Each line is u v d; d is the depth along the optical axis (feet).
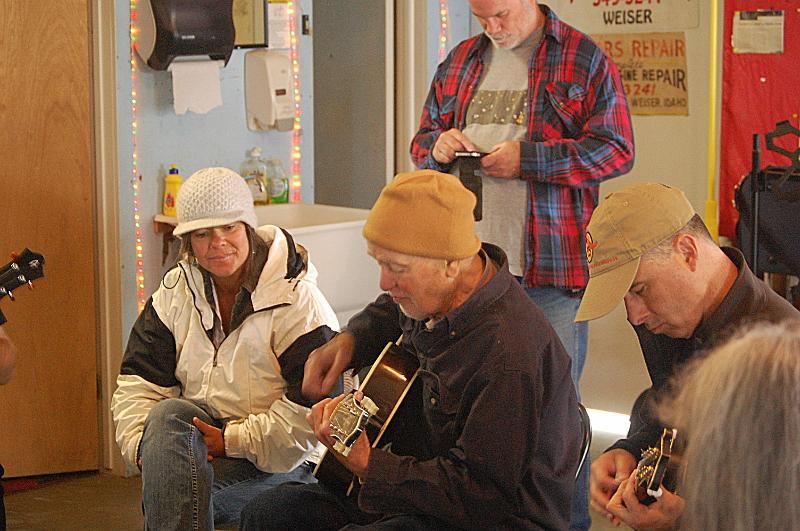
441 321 6.84
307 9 14.47
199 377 8.84
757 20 13.57
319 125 17.24
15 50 12.82
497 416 6.51
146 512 8.05
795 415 3.52
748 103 13.76
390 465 6.63
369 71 16.42
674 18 14.07
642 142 14.53
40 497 13.15
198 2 12.83
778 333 3.74
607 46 14.57
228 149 14.03
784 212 12.78
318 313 8.82
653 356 6.72
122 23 12.98
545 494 6.73
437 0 15.83
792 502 3.51
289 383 8.68
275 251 8.89
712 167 14.05
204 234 8.64
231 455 8.42
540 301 10.74
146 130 13.35
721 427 3.58
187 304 8.89
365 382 7.26
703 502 3.60
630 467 6.41
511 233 10.66
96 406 13.80
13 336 13.25
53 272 13.34
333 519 7.64
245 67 13.99
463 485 6.53
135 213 13.41
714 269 5.99
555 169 10.34
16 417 13.46
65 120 13.14
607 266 6.03
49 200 13.20
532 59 10.72
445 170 11.00
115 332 13.53
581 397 15.21
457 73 11.29
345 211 14.07
